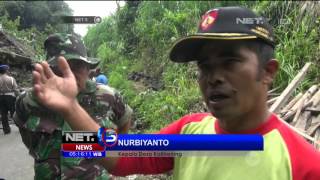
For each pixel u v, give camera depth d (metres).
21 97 2.40
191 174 1.24
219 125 1.25
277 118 1.23
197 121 1.34
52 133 2.32
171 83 9.74
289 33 7.69
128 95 10.27
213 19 1.14
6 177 4.42
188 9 12.23
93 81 2.54
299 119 4.78
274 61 1.16
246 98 1.13
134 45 15.62
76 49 2.34
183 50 1.20
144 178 5.07
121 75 12.48
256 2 9.43
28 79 4.63
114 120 2.66
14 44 3.25
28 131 2.38
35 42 2.98
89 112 2.44
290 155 1.13
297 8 7.97
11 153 4.89
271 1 8.57
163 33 12.63
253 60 1.12
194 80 8.88
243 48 1.11
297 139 1.17
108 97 2.52
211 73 1.14
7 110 5.51
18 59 3.74
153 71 12.48
